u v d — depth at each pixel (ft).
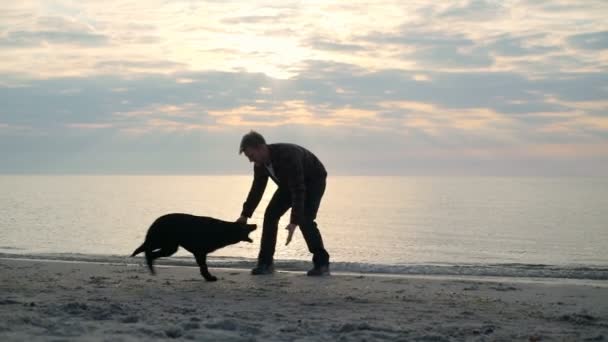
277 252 61.72
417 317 19.58
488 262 61.72
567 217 146.20
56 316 17.81
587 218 142.20
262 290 24.62
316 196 28.86
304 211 28.53
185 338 15.42
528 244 84.12
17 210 139.95
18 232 83.71
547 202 243.60
